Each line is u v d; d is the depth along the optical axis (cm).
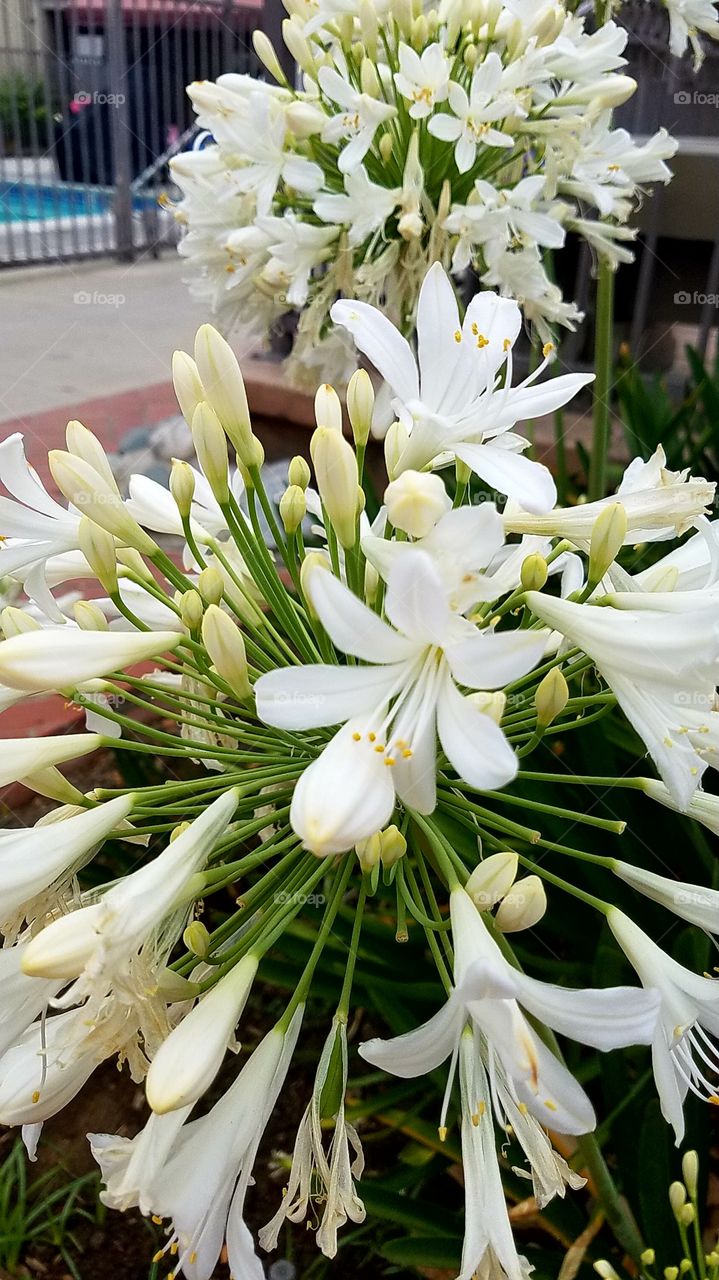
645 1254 20
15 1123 15
